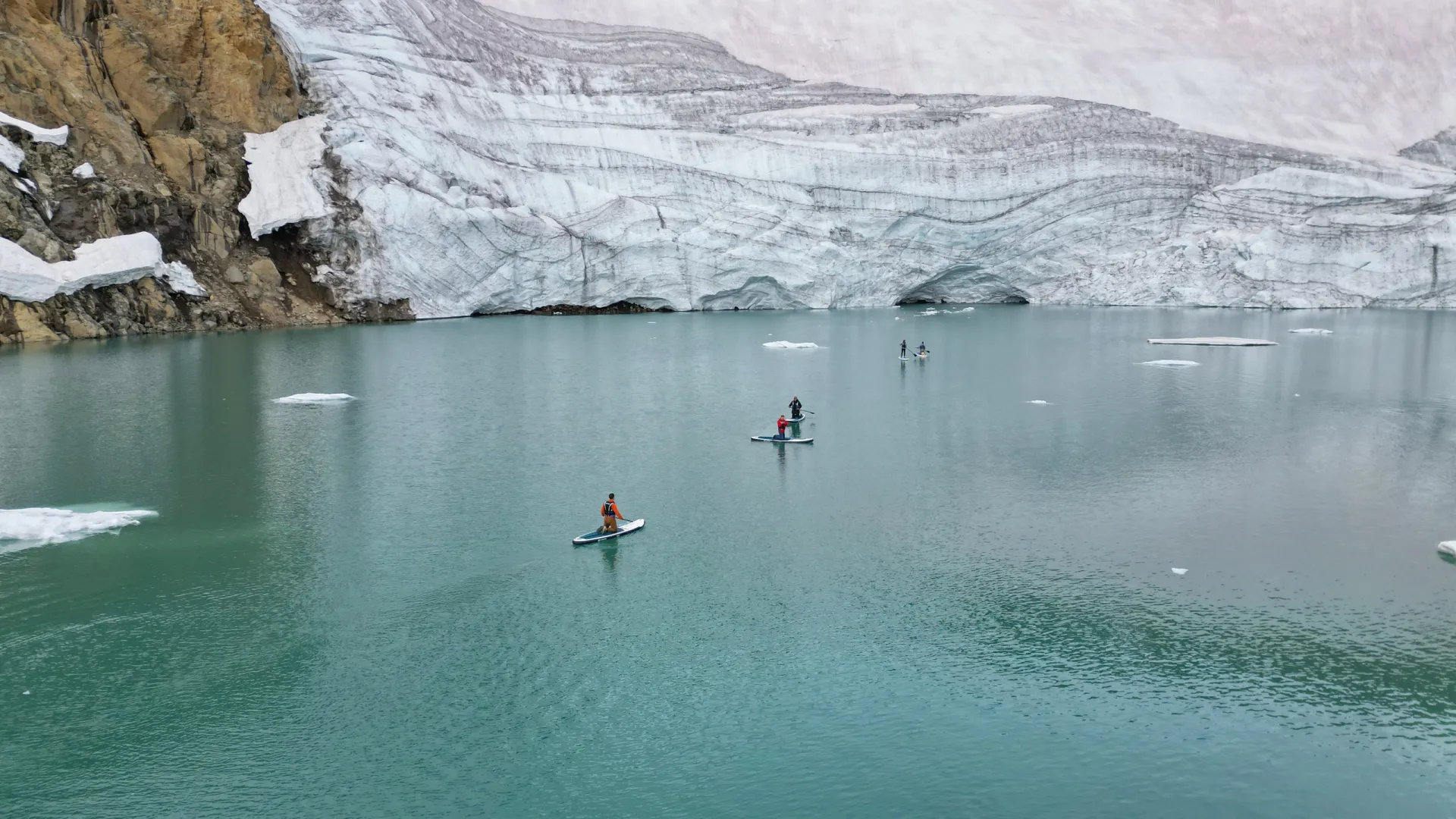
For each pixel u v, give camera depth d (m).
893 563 22.78
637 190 86.06
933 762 15.09
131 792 14.42
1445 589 21.05
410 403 40.84
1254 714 16.25
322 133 73.38
